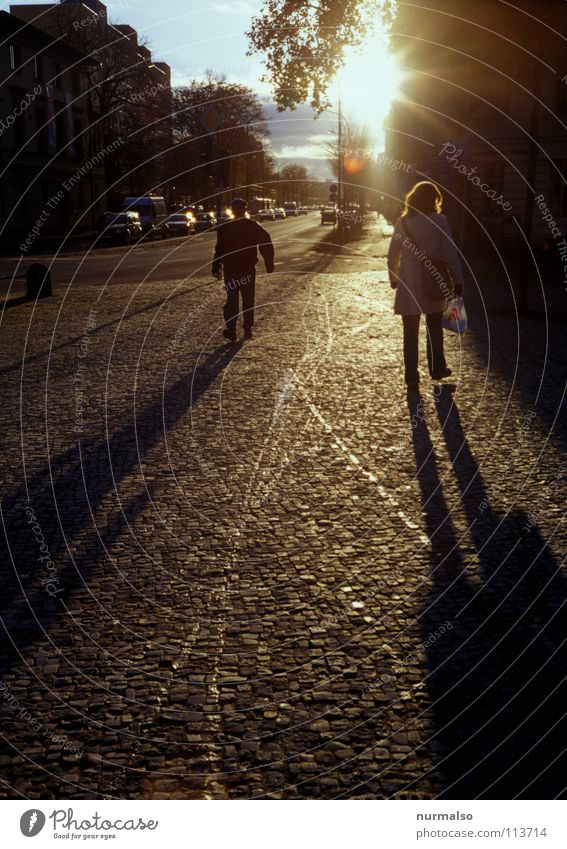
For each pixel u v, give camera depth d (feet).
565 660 11.20
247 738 9.72
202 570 14.28
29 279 57.62
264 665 11.28
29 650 11.77
